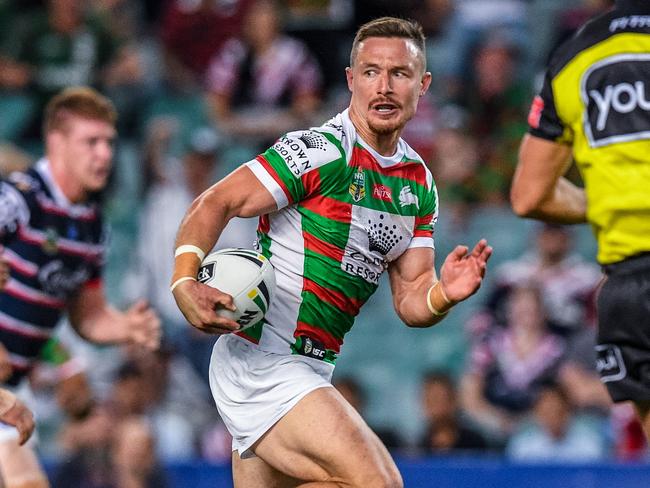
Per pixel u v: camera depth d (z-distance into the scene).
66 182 19.50
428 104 36.56
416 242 15.00
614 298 14.05
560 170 14.91
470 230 34.66
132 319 20.34
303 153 14.02
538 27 39.66
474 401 29.53
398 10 38.53
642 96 13.84
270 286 14.12
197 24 38.84
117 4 40.97
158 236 33.56
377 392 33.09
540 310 29.91
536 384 29.42
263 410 14.30
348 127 14.44
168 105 38.78
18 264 19.33
